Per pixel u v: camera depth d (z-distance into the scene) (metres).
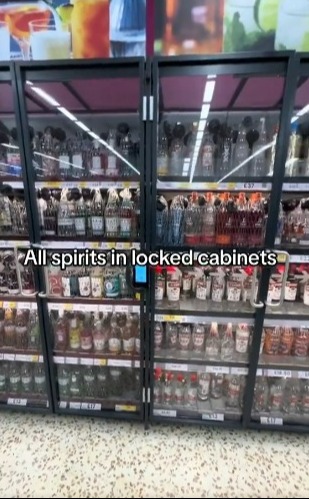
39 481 1.45
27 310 1.87
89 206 1.59
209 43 1.51
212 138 1.60
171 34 1.52
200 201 1.58
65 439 1.70
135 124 1.79
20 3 1.57
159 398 1.83
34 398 1.87
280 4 1.45
